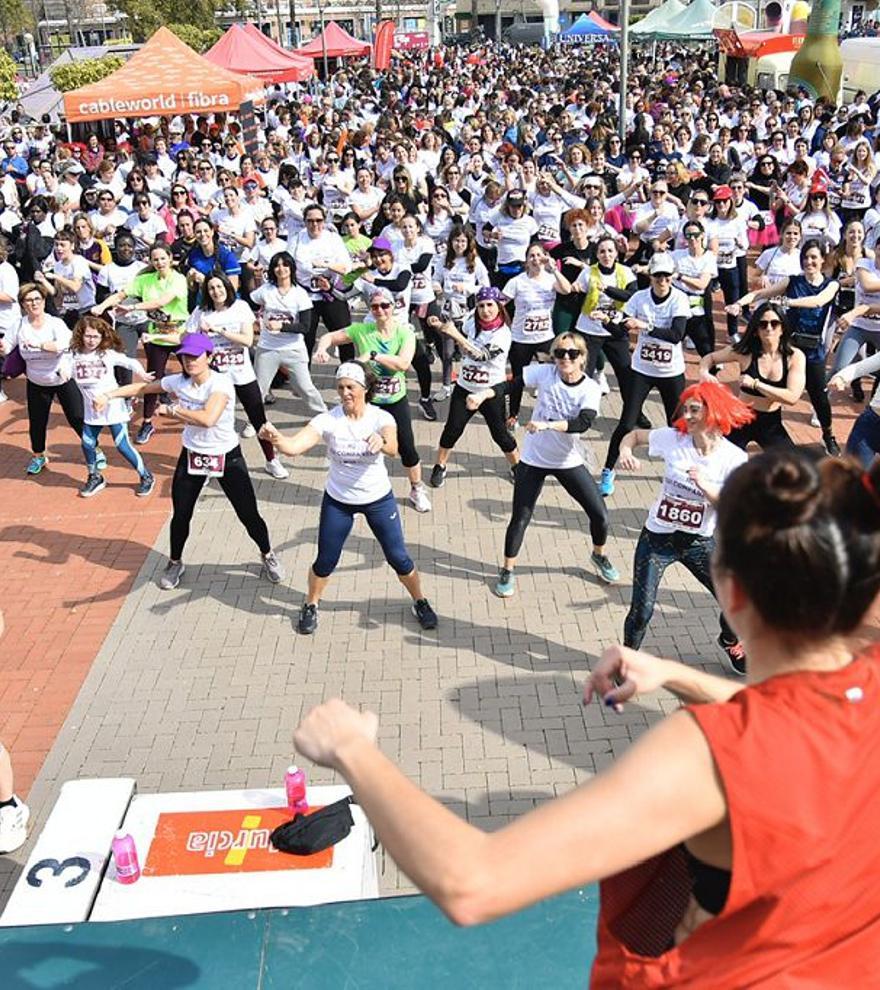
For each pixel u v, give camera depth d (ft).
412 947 9.61
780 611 3.82
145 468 30.73
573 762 18.17
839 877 3.63
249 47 80.33
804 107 72.49
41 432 31.27
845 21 189.67
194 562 26.03
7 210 52.60
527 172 44.45
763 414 23.77
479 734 19.01
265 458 31.50
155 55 58.65
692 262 33.71
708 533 18.58
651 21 121.90
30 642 22.94
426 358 33.58
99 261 39.17
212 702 20.43
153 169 58.54
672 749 3.58
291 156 68.08
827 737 3.65
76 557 26.71
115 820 13.14
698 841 3.74
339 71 152.66
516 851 3.44
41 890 12.14
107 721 20.03
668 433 18.78
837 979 3.72
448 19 288.10
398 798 3.71
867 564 3.77
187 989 9.37
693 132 68.28
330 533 21.25
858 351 30.37
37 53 203.31
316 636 22.47
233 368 29.04
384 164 60.34
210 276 28.45
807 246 28.32
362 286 32.09
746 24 118.11
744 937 3.76
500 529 26.84
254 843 12.77
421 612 22.45
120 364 28.43
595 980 4.29
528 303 30.63
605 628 22.26
